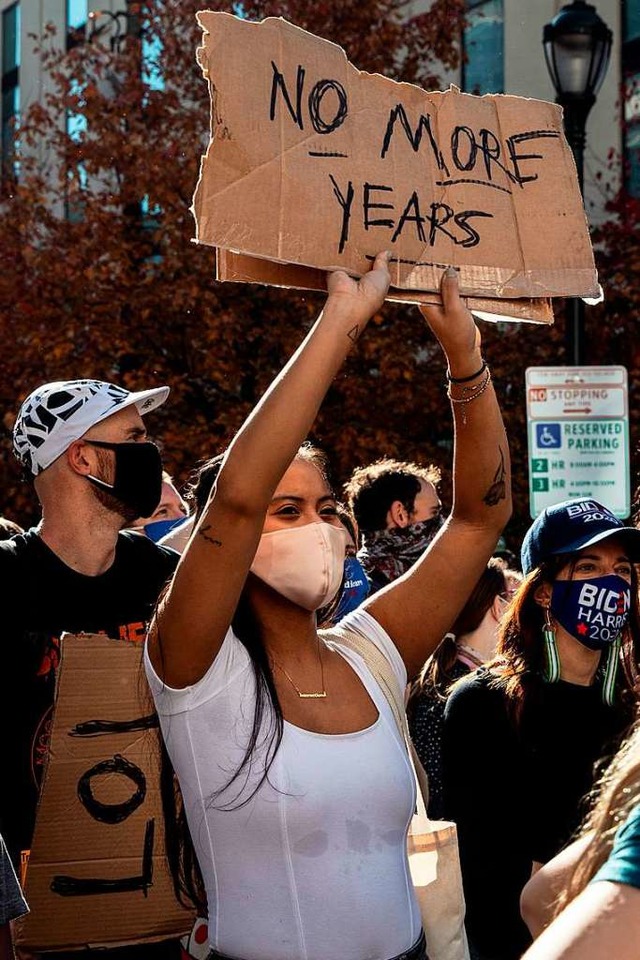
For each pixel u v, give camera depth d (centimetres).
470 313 350
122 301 1788
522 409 1820
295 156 315
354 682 340
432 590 367
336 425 1783
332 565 331
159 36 2005
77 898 384
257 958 306
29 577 459
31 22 3203
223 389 1834
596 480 1118
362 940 308
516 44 2242
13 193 2044
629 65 2169
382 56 1931
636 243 1900
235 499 301
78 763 391
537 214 360
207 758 314
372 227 328
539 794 443
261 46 314
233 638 324
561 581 473
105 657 397
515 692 456
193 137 1891
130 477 475
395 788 323
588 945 176
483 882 439
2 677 443
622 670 482
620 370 1118
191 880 364
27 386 1819
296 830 308
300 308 1778
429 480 745
